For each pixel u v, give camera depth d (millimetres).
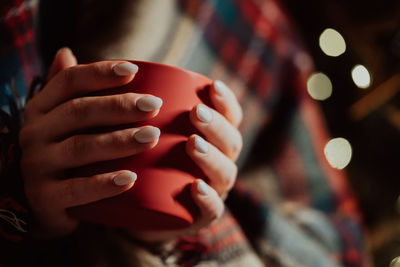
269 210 604
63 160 380
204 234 508
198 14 675
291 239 599
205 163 387
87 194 375
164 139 376
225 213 555
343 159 898
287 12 965
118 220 398
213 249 505
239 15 749
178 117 379
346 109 1031
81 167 385
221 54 707
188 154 383
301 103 784
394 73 984
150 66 376
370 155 1000
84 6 560
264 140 762
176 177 380
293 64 796
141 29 562
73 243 439
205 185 386
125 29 551
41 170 391
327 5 1045
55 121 381
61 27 553
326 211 731
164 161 376
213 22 701
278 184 734
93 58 529
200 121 382
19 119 442
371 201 965
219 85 395
